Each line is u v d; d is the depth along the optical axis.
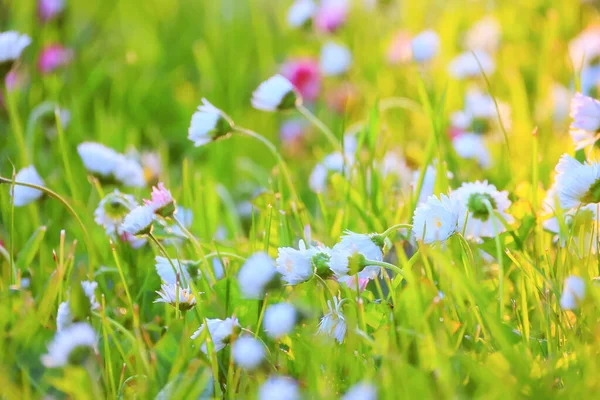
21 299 0.87
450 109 1.12
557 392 0.81
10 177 1.05
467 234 0.90
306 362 0.83
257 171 1.12
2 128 1.13
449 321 0.84
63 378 0.84
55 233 0.99
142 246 0.93
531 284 0.87
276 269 0.85
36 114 1.07
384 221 0.94
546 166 1.00
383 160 1.01
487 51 1.18
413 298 0.83
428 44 1.13
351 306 0.85
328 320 0.84
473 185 0.88
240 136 1.16
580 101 0.87
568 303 0.83
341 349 0.84
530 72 1.16
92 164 0.93
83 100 1.17
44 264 0.93
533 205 0.92
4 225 1.00
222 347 0.84
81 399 0.81
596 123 0.87
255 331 0.87
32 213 0.97
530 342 0.85
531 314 0.87
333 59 1.18
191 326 0.84
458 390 0.81
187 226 0.95
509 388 0.80
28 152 1.04
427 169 0.95
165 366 0.85
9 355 0.84
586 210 0.89
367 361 0.83
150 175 1.01
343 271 0.84
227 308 0.87
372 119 0.98
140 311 0.90
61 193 1.01
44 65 1.17
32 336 0.85
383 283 0.90
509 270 0.88
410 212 0.93
